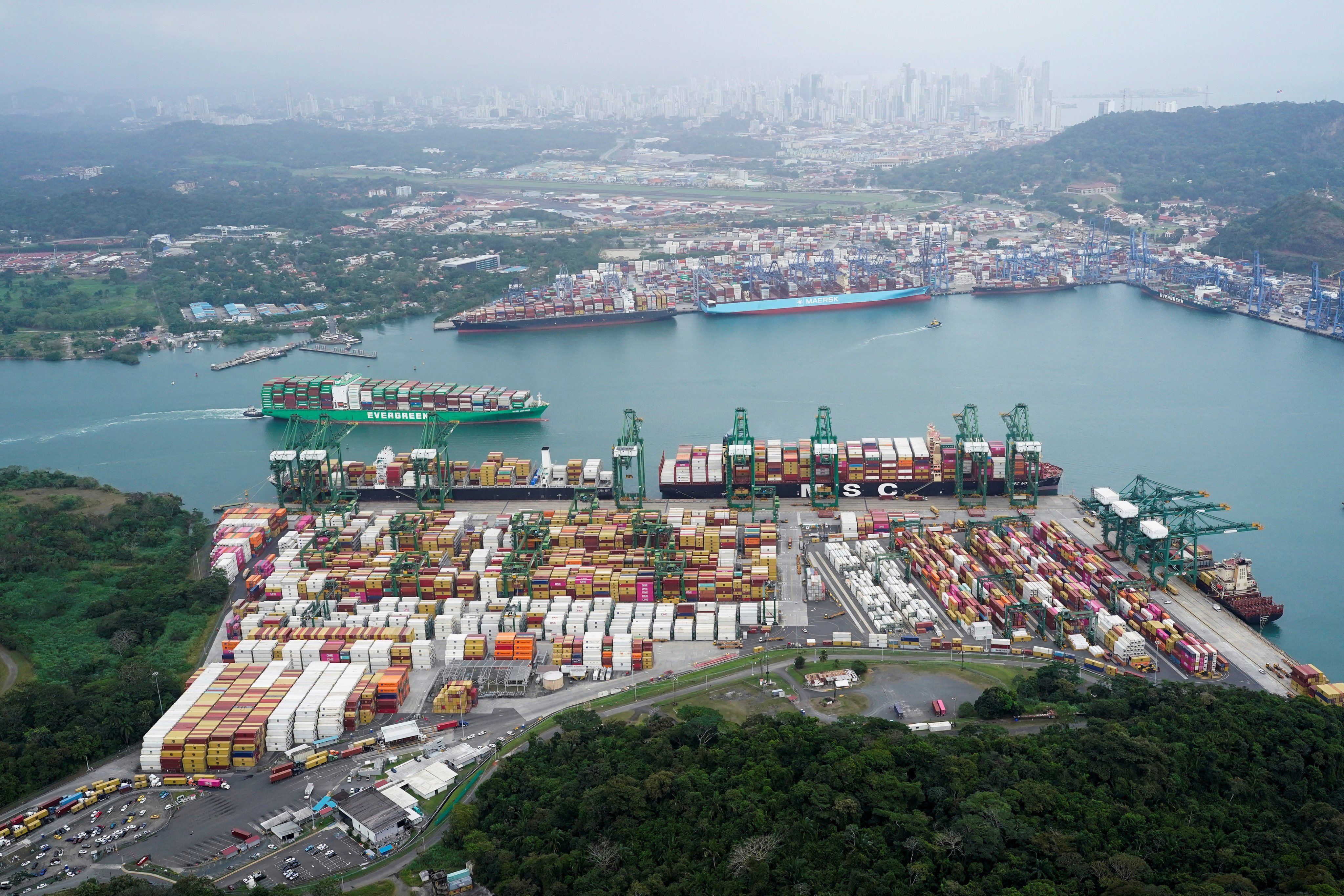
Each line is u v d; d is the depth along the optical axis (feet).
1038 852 531.09
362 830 593.83
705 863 539.70
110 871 577.02
